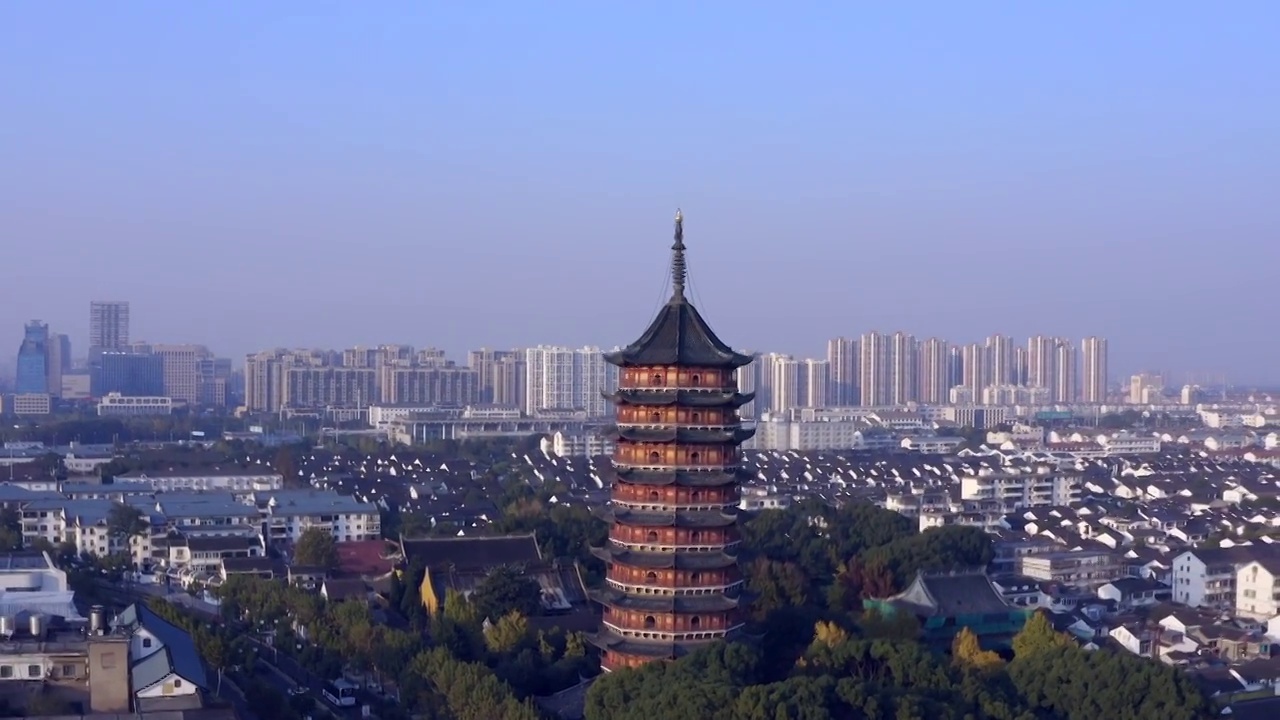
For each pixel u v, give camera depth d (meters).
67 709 183.12
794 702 179.75
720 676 193.75
